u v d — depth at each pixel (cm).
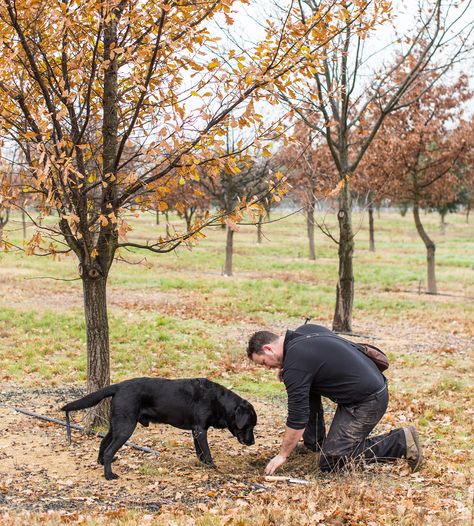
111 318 1709
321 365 588
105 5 602
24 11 635
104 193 725
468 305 2261
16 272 2817
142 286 2541
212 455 712
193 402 639
